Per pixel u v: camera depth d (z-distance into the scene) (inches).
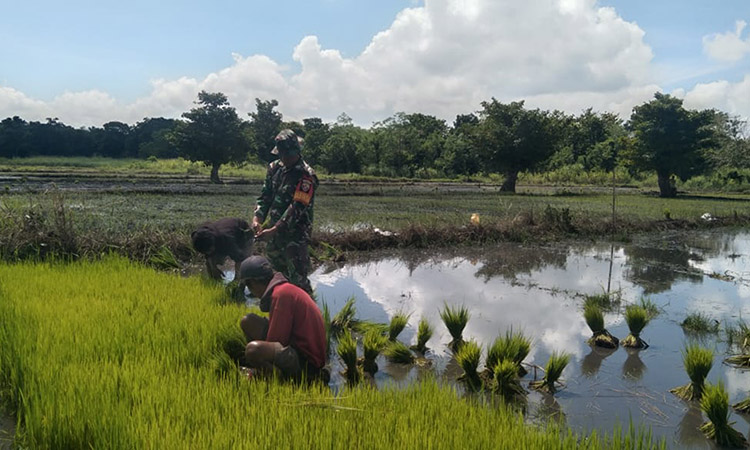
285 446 122.5
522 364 218.8
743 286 389.4
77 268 316.2
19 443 135.3
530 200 1189.7
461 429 135.3
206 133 1481.3
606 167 2566.4
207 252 293.6
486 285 366.6
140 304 238.4
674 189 1652.3
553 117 1648.6
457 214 773.9
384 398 155.8
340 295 325.7
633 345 245.8
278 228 259.3
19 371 161.5
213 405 144.8
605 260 486.6
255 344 174.7
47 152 3644.2
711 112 1595.7
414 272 405.1
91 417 132.6
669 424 170.1
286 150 260.8
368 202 991.0
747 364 226.5
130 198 839.1
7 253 343.0
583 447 131.0
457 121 4079.7
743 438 157.3
